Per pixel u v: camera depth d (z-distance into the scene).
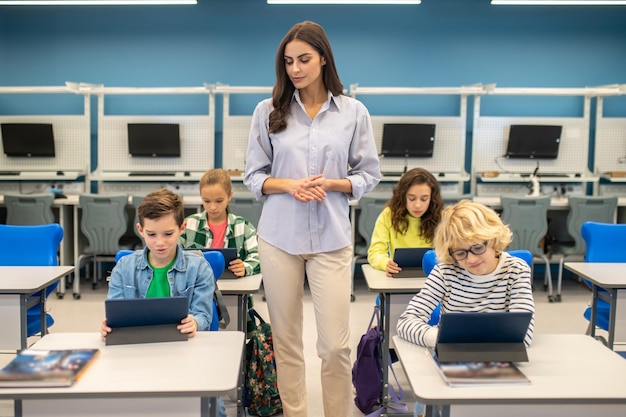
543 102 5.86
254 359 2.48
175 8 5.76
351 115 1.94
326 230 1.89
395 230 2.85
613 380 1.33
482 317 1.38
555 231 5.79
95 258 5.04
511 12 5.77
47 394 1.22
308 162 1.89
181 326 1.57
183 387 1.26
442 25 5.79
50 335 1.60
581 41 5.79
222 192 2.63
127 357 1.43
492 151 5.73
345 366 1.95
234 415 2.53
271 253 1.93
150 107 5.88
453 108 5.89
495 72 5.84
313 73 1.80
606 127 5.73
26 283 2.26
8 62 5.82
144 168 5.75
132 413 1.30
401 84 5.85
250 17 5.77
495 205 5.16
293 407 2.04
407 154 5.64
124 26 5.78
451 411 1.27
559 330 3.96
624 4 5.66
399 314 2.45
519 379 1.29
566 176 5.72
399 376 2.99
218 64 5.82
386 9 5.76
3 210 5.50
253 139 1.98
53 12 5.76
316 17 5.77
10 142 5.62
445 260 1.66
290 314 1.98
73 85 5.15
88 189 5.73
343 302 1.92
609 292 2.43
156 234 1.73
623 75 5.83
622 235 2.99
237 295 2.37
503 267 1.66
